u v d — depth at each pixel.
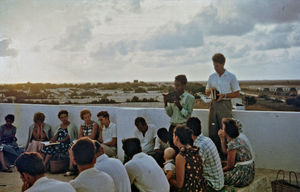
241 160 3.58
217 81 4.44
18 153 5.36
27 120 6.95
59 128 5.52
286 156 4.51
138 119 4.93
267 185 4.16
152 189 2.73
